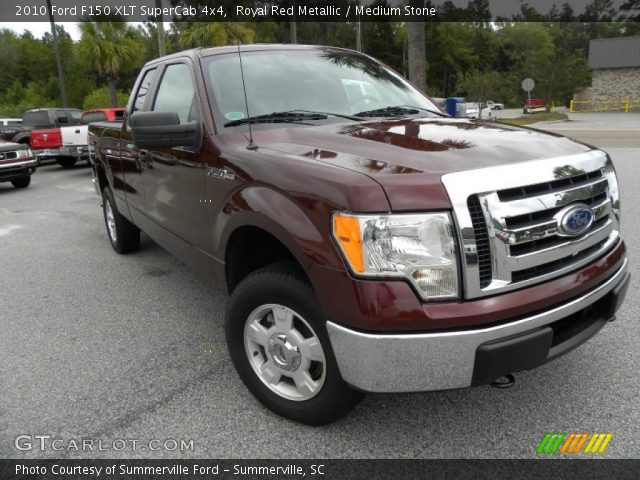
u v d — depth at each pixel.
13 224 7.77
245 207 2.53
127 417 2.75
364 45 63.19
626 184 8.34
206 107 3.09
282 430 2.59
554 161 2.27
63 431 2.65
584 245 2.34
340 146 2.57
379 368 2.07
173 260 5.52
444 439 2.49
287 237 2.27
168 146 2.97
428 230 1.99
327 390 2.37
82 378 3.15
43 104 45.97
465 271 2.01
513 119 34.53
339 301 2.09
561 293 2.20
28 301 4.47
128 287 4.73
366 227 2.00
